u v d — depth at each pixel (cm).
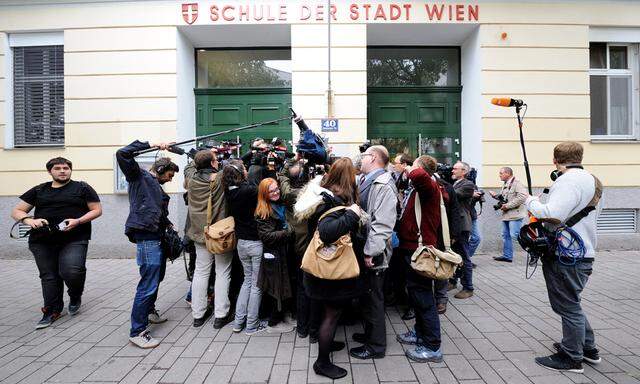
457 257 299
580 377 286
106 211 689
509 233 639
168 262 648
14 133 724
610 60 747
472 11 694
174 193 684
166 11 688
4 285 543
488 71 698
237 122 767
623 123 750
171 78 689
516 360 312
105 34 690
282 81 785
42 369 307
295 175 380
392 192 305
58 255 411
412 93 782
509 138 699
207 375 295
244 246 365
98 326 394
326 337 286
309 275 287
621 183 712
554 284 294
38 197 407
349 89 692
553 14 700
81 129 693
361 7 690
